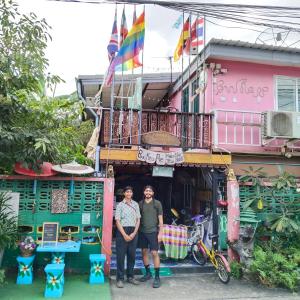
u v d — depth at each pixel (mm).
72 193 7125
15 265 6855
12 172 6977
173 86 12109
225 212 7930
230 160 8352
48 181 7078
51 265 6008
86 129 9328
